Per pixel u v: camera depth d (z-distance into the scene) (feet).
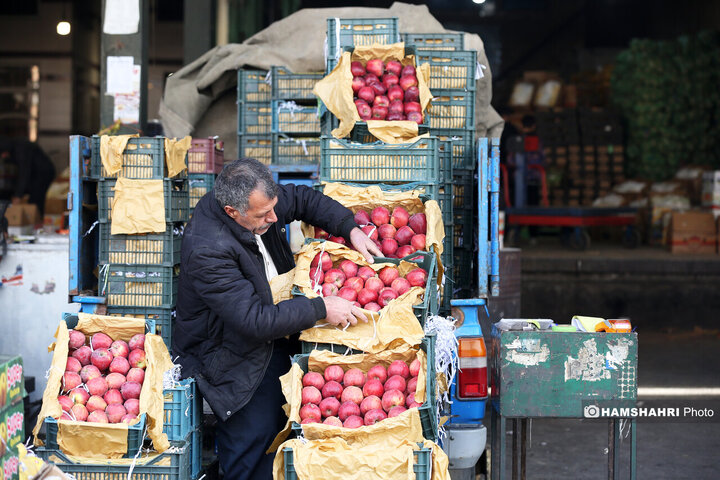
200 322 12.01
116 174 13.67
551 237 47.98
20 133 52.13
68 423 10.91
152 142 13.53
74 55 51.98
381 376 11.29
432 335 11.33
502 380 11.93
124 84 20.67
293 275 12.36
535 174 45.09
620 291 34.76
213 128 20.80
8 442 8.39
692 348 26.43
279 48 19.63
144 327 12.01
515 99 50.52
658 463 16.84
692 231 39.37
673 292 34.63
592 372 11.89
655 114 45.91
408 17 19.90
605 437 18.65
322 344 11.70
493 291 14.20
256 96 18.94
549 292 34.63
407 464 10.03
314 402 11.22
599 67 51.85
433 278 12.38
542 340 11.91
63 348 11.53
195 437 12.06
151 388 11.28
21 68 51.96
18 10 51.75
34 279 17.16
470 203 15.75
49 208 30.73
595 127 46.26
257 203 11.34
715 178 39.83
